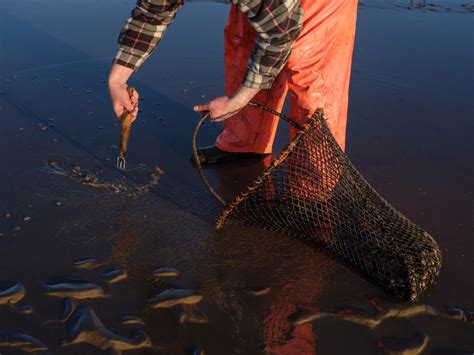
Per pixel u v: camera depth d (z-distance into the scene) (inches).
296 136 101.6
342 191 105.7
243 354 82.4
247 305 91.8
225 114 103.0
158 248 104.3
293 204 104.9
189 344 83.4
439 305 93.2
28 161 129.8
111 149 137.9
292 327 87.7
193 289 94.5
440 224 114.2
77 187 121.6
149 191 122.3
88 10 241.8
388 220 103.3
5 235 105.2
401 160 138.8
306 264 102.0
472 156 141.6
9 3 244.8
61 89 168.7
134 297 92.0
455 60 202.5
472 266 102.2
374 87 179.6
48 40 206.5
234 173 132.4
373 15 249.0
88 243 104.5
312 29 105.3
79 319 86.1
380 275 96.6
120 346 82.1
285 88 127.2
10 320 85.6
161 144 142.5
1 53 192.4
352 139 148.2
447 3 270.1
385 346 84.7
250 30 117.3
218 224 109.2
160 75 183.3
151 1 96.8
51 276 95.3
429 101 171.2
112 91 105.2
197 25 228.4
